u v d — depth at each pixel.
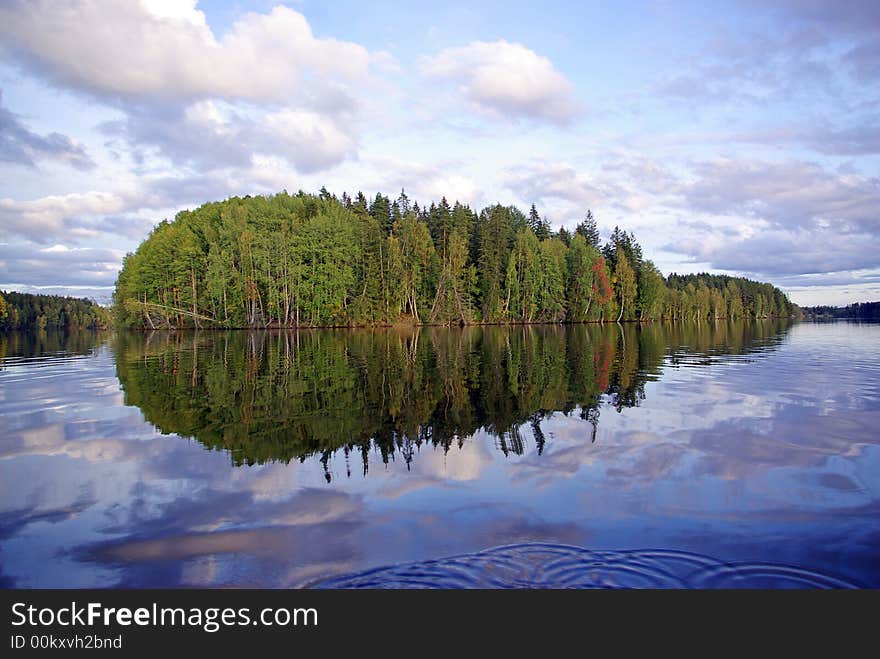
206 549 5.77
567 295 86.44
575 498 7.05
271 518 6.52
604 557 5.50
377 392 15.52
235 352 31.20
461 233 83.25
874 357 25.41
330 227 70.75
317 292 68.56
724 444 9.58
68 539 6.05
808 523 6.25
